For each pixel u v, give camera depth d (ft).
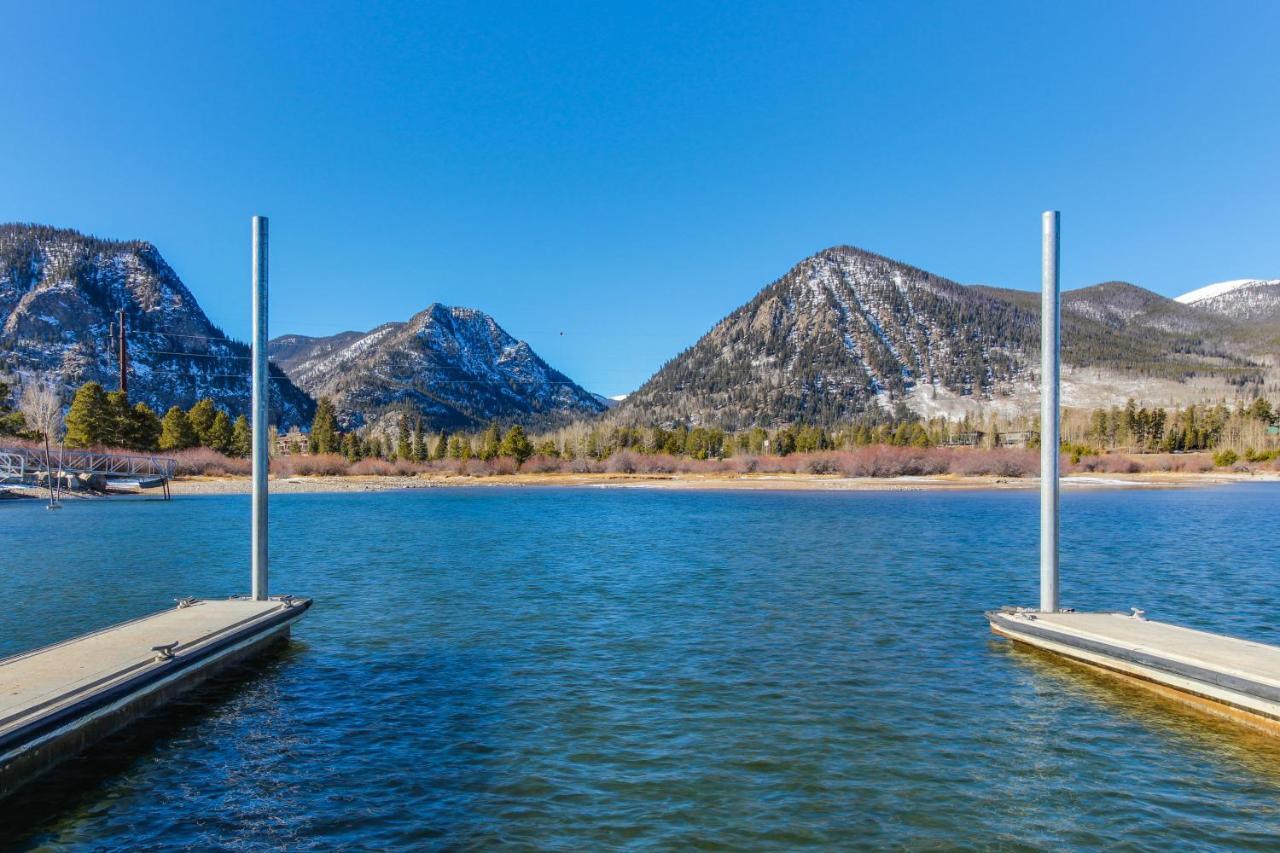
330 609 82.43
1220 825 35.04
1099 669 57.06
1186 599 88.48
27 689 42.98
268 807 36.63
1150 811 36.32
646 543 146.61
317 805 36.83
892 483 417.08
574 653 64.18
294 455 500.74
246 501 276.62
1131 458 527.81
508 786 38.78
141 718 48.29
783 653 63.93
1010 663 60.54
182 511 226.17
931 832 34.32
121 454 336.70
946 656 62.69
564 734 45.75
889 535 160.86
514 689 54.49
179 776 40.04
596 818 35.47
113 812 36.14
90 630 73.41
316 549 136.56
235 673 58.49
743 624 74.64
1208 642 55.42
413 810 36.27
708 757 42.37
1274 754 42.83
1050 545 66.64
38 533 161.89
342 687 54.95
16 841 33.53
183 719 48.34
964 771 40.60
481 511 239.71
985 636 69.41
